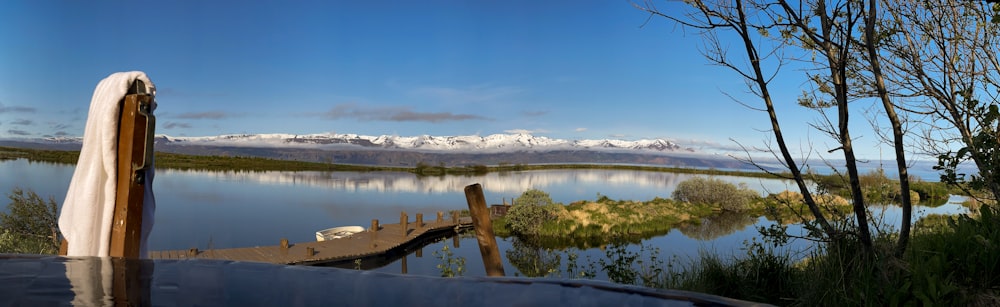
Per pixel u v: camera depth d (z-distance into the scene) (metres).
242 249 19.25
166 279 0.42
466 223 29.77
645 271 6.59
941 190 18.86
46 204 14.41
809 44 4.02
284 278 0.42
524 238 25.31
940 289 2.78
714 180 37.44
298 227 32.75
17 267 0.45
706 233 25.67
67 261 0.48
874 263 3.37
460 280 0.42
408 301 0.34
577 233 25.69
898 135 3.56
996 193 3.49
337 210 42.09
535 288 0.38
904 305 2.79
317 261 18.25
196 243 26.27
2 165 80.06
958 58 4.07
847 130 3.63
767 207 4.38
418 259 21.03
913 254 3.55
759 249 4.93
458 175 122.69
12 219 13.89
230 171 110.25
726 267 5.21
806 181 3.95
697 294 0.37
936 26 4.21
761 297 4.48
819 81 4.23
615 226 26.64
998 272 3.09
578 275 7.62
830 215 3.97
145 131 2.96
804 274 4.16
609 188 74.94
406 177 106.38
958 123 3.92
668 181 103.00
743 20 3.74
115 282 0.40
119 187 2.91
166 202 45.19
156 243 25.91
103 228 2.88
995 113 3.25
